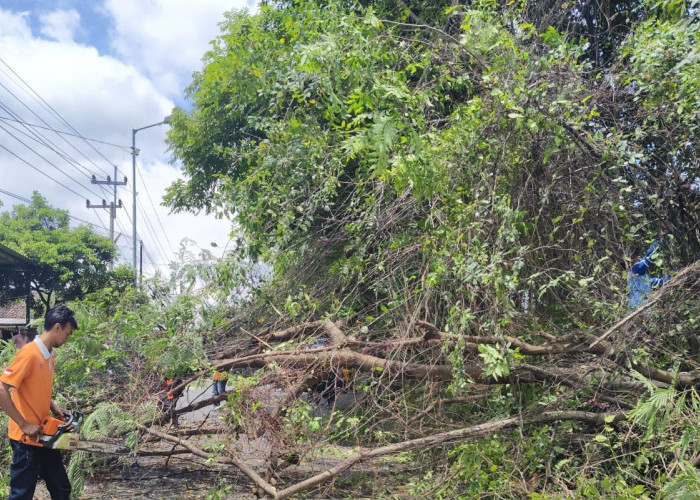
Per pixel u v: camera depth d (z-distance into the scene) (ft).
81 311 18.52
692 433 11.68
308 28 22.84
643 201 16.72
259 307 21.80
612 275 15.84
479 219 16.57
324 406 17.92
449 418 17.54
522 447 14.39
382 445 16.57
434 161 16.42
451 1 24.39
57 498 13.96
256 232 22.71
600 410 15.23
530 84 16.53
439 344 16.26
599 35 22.76
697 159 16.28
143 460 20.35
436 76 21.59
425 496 14.88
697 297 15.24
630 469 13.30
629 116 17.74
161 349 17.60
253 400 15.62
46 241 84.12
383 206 20.27
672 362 15.46
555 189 17.49
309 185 22.47
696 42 16.61
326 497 15.90
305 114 23.11
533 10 22.38
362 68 18.30
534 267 16.87
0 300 67.82
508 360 14.19
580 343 15.60
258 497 14.57
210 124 38.96
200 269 19.99
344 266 19.94
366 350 16.79
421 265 18.44
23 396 13.16
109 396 18.16
